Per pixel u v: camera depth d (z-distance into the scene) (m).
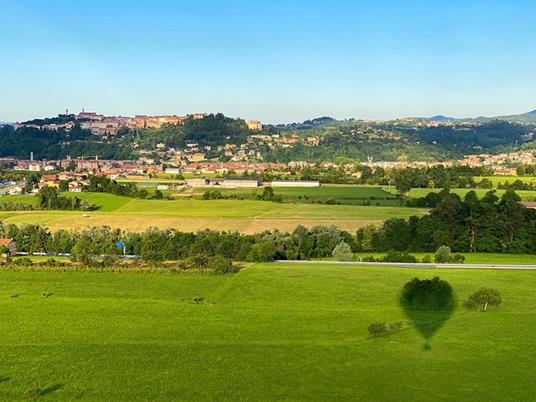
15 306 101.56
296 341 83.81
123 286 116.38
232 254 146.38
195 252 146.25
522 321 92.69
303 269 131.62
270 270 130.38
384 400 64.56
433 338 84.50
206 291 112.88
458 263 144.12
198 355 78.00
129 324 91.88
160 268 130.25
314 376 71.12
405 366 74.25
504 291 111.19
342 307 101.81
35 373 71.94
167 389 67.25
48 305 102.25
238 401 64.12
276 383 68.94
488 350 79.75
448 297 104.88
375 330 85.75
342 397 65.38
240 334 86.94
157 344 82.38
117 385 68.38
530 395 66.06
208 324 91.88
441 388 67.81
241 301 105.81
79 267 130.38
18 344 82.56
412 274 125.50
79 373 71.94
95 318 94.94
